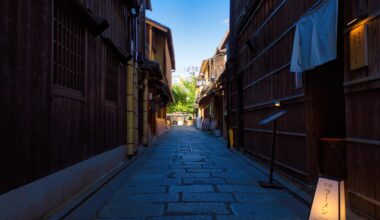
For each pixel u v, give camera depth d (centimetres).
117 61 1116
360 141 494
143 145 1817
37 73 491
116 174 932
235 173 952
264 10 1059
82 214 555
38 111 494
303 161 725
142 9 1814
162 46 2844
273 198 662
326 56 572
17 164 430
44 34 515
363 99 492
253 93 1228
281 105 869
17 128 431
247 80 1343
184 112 6869
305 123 711
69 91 634
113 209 583
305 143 713
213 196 677
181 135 3055
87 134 751
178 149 1697
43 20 511
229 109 1750
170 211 570
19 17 436
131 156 1273
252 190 732
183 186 775
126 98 1295
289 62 802
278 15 902
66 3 600
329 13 566
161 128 3120
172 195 686
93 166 792
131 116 1289
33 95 477
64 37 618
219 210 576
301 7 725
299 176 750
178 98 6384
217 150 1639
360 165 500
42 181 504
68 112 627
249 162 1155
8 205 406
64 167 603
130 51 1314
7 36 405
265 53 1041
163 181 838
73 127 655
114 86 1075
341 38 593
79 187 683
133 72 1356
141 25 1770
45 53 518
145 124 1839
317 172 691
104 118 917
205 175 920
